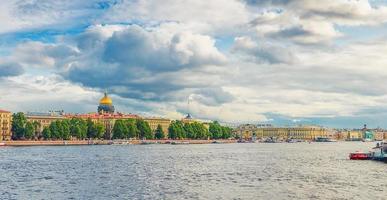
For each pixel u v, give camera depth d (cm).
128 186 10081
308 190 9419
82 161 17300
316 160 18988
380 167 15162
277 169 14325
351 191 9288
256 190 9431
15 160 17562
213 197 8538
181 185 10250
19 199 8388
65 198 8494
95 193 9062
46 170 13700
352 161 18312
